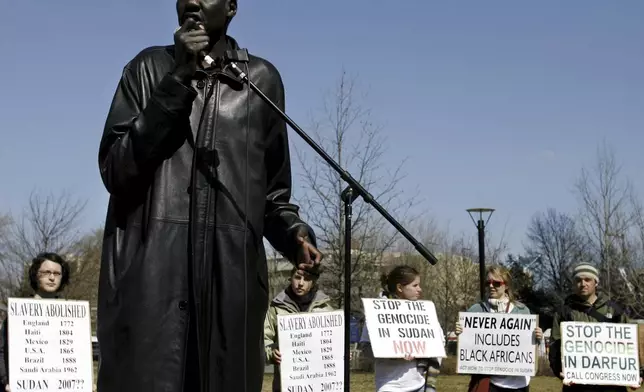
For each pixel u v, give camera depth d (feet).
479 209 62.34
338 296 68.95
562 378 28.63
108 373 10.96
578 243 174.70
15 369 21.07
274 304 27.37
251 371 11.45
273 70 12.53
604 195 109.60
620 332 28.63
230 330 11.12
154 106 10.75
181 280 11.02
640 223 108.06
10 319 21.20
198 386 11.02
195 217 11.10
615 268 106.73
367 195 13.91
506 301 29.96
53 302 21.68
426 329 26.68
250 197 11.62
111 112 11.55
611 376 28.45
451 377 81.46
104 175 11.07
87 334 21.95
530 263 180.55
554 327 29.58
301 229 12.17
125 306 10.90
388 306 26.58
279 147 12.46
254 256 11.59
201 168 11.23
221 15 11.51
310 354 26.32
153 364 10.76
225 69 11.77
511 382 29.22
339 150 72.38
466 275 131.85
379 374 26.50
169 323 10.88
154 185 11.10
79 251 107.86
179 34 10.83
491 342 29.27
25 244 101.09
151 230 11.00
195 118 11.40
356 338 67.36
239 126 11.64
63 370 21.53
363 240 71.31
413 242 14.05
